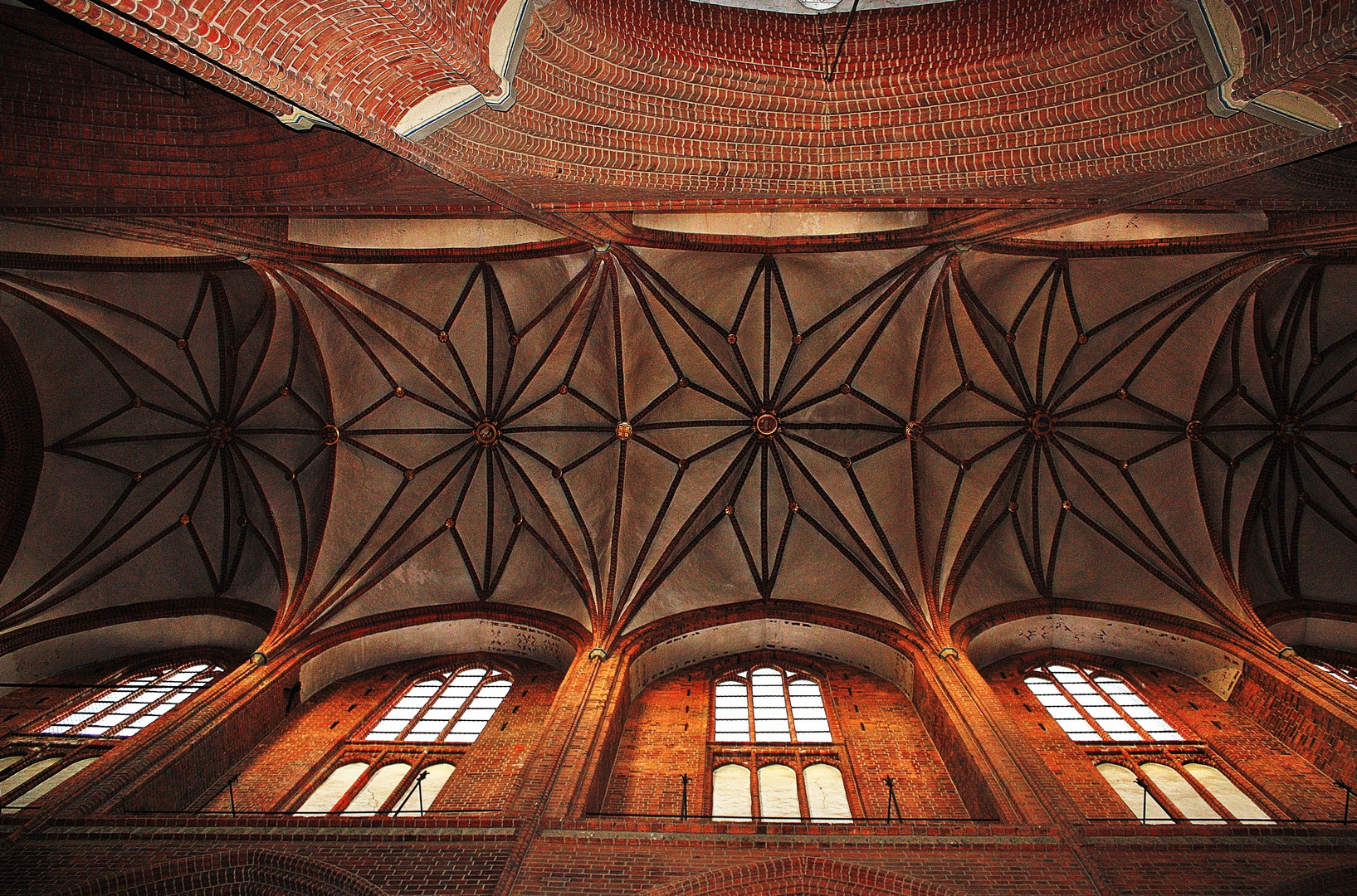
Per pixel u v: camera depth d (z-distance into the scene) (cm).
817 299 1830
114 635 1864
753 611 1864
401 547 1927
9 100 1165
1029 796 1120
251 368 1858
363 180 1195
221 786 1334
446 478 1955
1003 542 1923
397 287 1745
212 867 1020
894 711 1578
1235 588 1741
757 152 1118
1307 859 988
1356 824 1065
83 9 668
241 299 1750
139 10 633
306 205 1284
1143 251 1561
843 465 1950
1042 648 1867
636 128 1086
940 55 1095
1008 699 1641
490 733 1502
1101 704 1623
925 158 1100
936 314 1773
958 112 1078
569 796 1141
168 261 1566
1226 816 1239
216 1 669
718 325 1869
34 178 1171
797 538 1941
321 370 1819
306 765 1402
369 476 1930
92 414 1848
